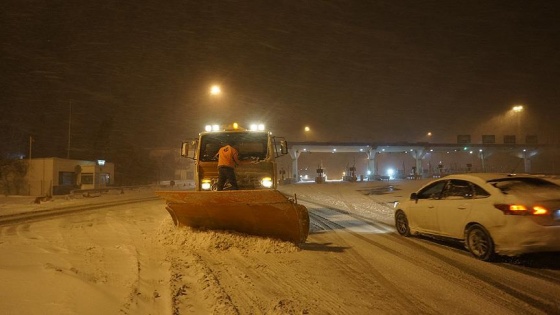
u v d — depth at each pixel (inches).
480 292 244.2
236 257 327.6
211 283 251.1
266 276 275.0
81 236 428.5
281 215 343.9
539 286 255.4
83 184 1835.6
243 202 340.5
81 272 260.8
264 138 441.4
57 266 271.1
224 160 408.2
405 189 1210.0
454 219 350.0
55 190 1648.6
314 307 217.6
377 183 1676.9
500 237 304.8
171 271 277.1
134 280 252.4
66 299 202.5
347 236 435.8
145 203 964.6
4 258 295.1
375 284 259.3
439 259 325.7
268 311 210.2
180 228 390.3
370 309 216.1
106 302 206.8
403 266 303.6
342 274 281.9
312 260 321.1
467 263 312.7
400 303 225.3
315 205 837.2
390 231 470.0
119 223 547.2
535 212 293.1
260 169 428.5
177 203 368.5
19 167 1707.7
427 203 388.5
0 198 1349.7
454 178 370.6
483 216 319.0
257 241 354.6
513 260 319.6
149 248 356.8
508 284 259.6
